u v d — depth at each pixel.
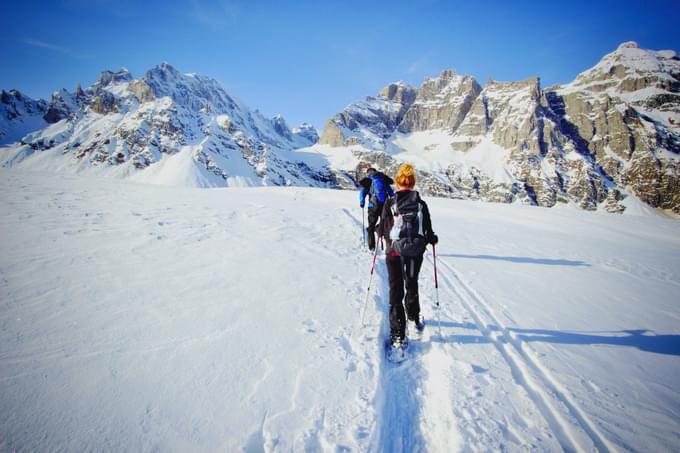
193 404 2.62
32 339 3.23
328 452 2.31
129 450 2.17
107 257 5.62
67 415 2.39
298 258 6.73
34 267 4.91
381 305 4.95
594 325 4.71
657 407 2.92
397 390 3.18
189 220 9.11
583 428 2.62
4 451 2.04
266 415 2.58
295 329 3.93
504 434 2.53
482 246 10.45
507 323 4.59
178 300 4.37
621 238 15.80
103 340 3.34
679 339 4.42
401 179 4.14
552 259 9.38
